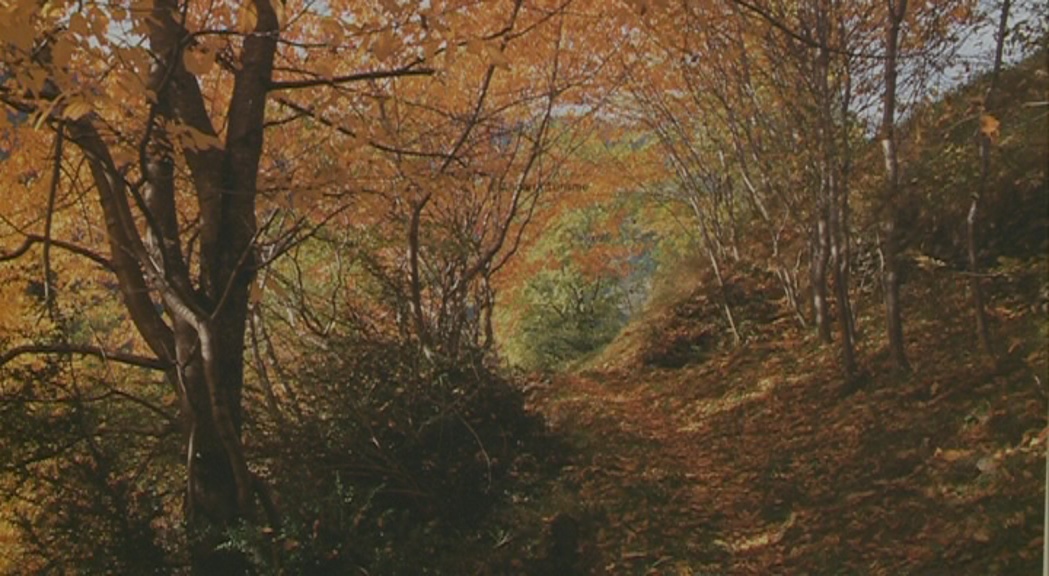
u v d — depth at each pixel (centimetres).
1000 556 805
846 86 1612
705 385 2178
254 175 886
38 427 836
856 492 1116
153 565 790
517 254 2397
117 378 1017
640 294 4153
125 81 634
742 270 2759
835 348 1955
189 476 820
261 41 880
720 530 1121
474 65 1445
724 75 2012
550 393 2055
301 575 774
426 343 1158
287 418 1004
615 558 1030
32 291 1093
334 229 1173
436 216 1557
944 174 1702
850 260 2056
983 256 1697
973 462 1052
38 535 823
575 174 2302
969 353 1458
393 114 1226
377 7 912
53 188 701
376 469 977
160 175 866
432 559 890
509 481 1118
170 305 804
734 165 2723
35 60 650
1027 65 1584
